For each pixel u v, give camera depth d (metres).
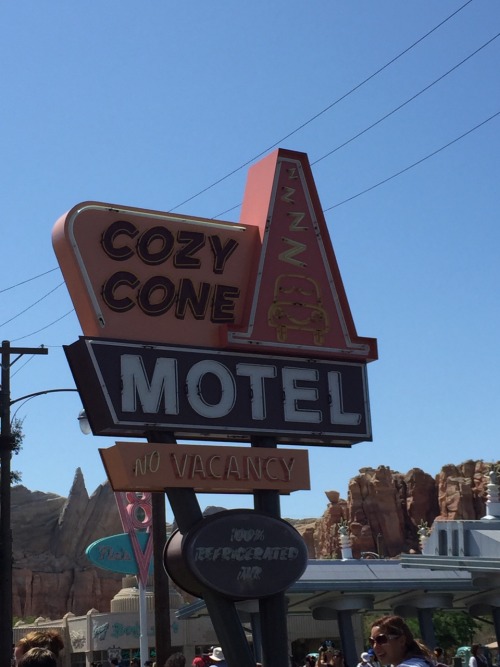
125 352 19.20
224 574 18.66
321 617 38.72
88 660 72.81
